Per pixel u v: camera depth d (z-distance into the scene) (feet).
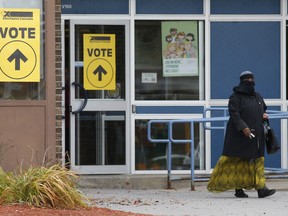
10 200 75.61
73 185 79.82
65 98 109.60
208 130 111.55
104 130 110.42
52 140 93.35
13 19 92.84
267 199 92.89
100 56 110.11
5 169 92.12
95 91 110.63
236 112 91.25
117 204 88.07
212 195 97.71
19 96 93.50
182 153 111.45
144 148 111.14
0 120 92.68
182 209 84.48
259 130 91.97
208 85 111.75
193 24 111.96
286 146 112.57
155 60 111.45
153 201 91.25
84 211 75.66
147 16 110.93
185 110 111.65
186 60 111.75
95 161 110.32
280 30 112.78
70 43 109.50
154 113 111.24
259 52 112.88
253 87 92.58
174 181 105.70
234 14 112.16
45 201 75.77
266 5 112.78
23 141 92.94
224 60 112.27
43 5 93.66
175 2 111.55
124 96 110.83
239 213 81.82
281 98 112.88
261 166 93.15
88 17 109.81
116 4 110.52
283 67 112.88
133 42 110.63
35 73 92.94
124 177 107.14
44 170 78.84
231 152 91.91
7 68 92.63
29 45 92.94
